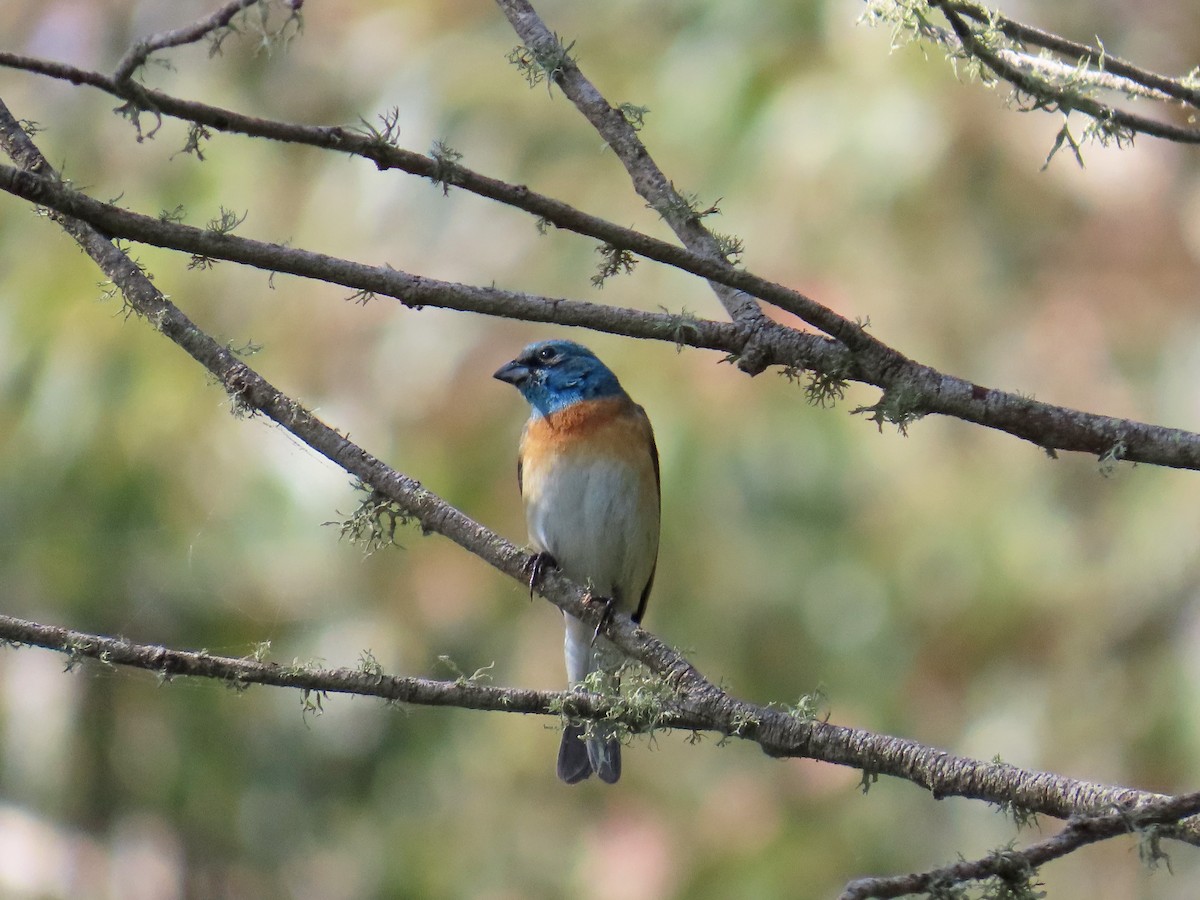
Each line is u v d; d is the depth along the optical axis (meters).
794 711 5.31
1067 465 11.90
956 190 11.36
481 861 13.48
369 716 14.01
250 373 5.46
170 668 5.13
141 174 13.85
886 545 11.80
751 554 11.89
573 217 4.86
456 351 12.19
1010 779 4.91
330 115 13.56
